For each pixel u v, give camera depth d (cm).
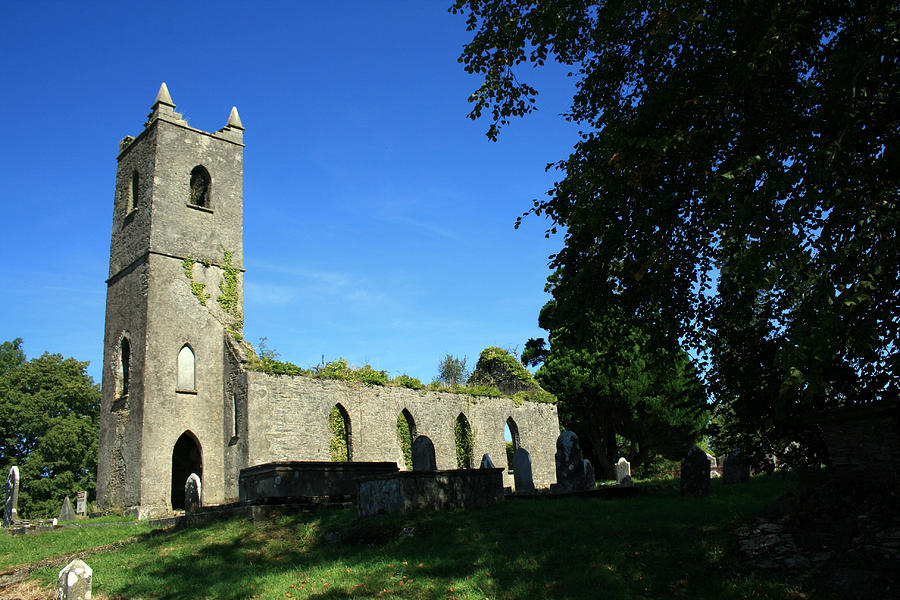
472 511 1384
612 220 1213
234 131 3353
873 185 874
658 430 3981
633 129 1101
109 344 3086
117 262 3162
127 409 2838
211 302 3056
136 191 3183
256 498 1703
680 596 848
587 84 1330
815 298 839
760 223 888
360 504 1448
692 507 1263
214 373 2977
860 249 844
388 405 3278
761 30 955
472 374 4403
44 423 4238
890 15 870
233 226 3225
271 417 2833
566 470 1855
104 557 1405
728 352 1255
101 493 2903
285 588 1018
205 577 1130
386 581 1002
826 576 824
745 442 1261
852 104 862
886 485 905
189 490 2344
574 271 1282
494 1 1298
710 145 1055
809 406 1145
